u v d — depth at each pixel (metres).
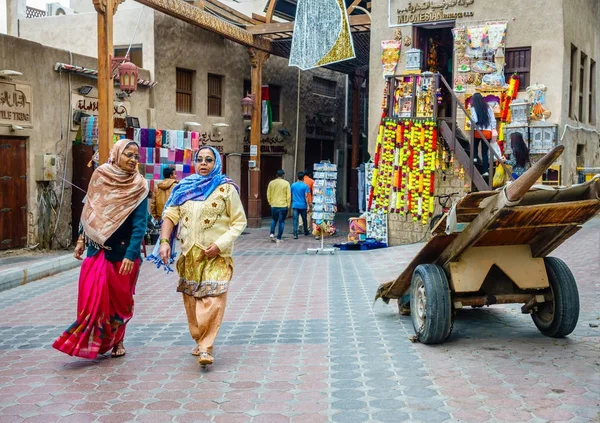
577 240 13.35
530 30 15.50
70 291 9.86
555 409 4.30
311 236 18.61
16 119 13.72
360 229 15.63
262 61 21.20
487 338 6.27
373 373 5.18
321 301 8.49
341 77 29.22
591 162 19.17
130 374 5.28
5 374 5.34
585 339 6.14
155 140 16.47
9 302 9.00
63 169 15.09
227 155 22.44
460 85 16.02
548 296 6.14
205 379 5.11
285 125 25.33
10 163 13.73
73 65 15.35
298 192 17.97
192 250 5.39
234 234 5.43
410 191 14.61
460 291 5.91
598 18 19.73
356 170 28.50
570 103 16.81
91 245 5.58
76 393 4.82
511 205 5.08
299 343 6.22
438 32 17.97
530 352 5.71
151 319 7.57
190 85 20.81
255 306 8.25
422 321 6.13
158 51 19.08
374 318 7.32
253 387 4.89
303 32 18.61
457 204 5.42
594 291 8.46
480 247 6.05
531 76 15.55
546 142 15.11
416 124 14.40
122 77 15.41
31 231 14.23
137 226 5.58
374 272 11.17
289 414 4.32
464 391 4.70
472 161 13.63
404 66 16.98
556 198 5.45
